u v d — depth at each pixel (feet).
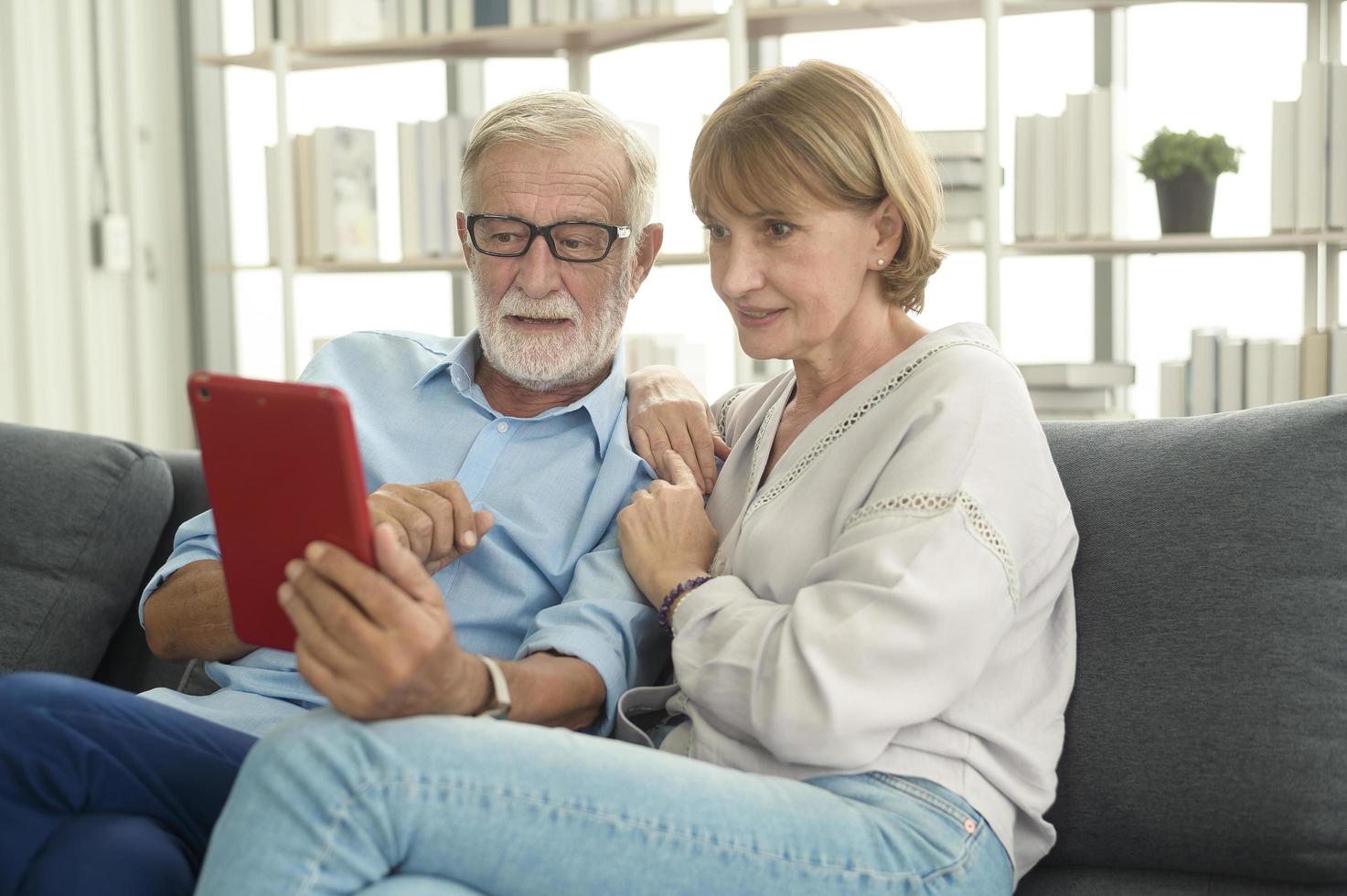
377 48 11.00
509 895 3.40
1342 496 4.28
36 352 11.80
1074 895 4.18
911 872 3.63
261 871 3.17
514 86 12.76
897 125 4.49
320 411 3.42
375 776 3.26
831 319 4.51
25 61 11.66
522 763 3.40
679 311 11.94
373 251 11.39
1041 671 4.33
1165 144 9.23
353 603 3.50
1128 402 10.71
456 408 5.60
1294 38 10.09
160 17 13.14
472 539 4.52
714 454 5.26
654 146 10.73
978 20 10.71
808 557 4.29
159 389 13.16
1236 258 10.42
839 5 9.59
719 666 3.98
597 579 4.91
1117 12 10.45
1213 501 4.39
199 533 5.32
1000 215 9.26
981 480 3.92
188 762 3.83
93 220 12.30
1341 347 8.71
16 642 5.74
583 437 5.45
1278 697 4.06
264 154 11.38
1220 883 4.14
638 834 3.43
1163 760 4.17
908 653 3.67
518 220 5.33
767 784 3.67
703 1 10.13
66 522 5.96
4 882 3.58
